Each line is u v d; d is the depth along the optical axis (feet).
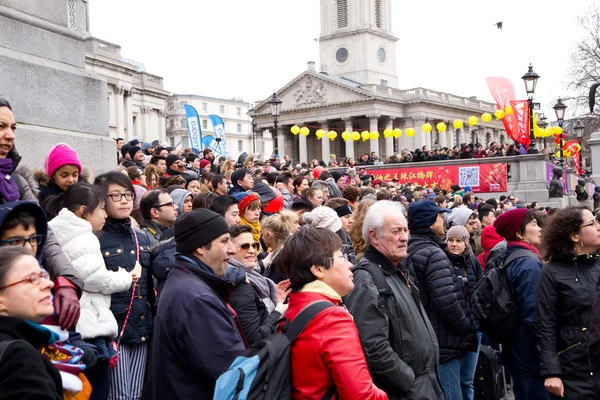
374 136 129.18
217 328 11.50
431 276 18.33
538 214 19.26
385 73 279.69
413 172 113.60
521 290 18.30
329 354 10.36
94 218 15.23
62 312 11.53
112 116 174.81
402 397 13.35
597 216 24.79
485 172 104.53
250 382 9.95
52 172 16.57
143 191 23.21
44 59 23.13
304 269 11.58
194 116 99.50
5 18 21.36
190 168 50.03
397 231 14.57
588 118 157.99
